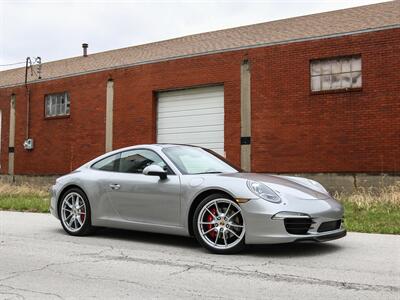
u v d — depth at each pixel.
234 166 6.60
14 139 22.20
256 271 4.77
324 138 14.38
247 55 15.86
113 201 6.55
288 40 15.12
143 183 6.23
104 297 3.92
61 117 20.55
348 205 10.84
